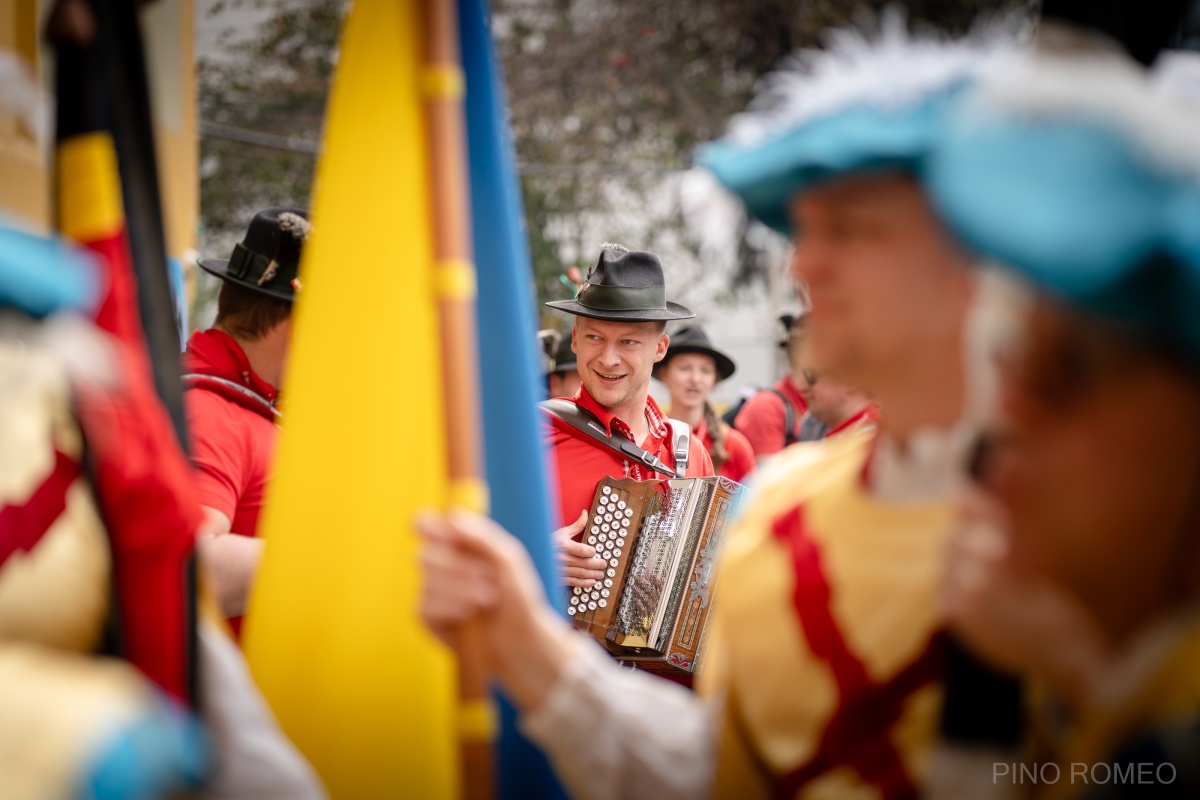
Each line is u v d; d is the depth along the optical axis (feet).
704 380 18.12
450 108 5.20
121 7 4.84
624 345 12.80
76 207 4.62
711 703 5.39
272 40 49.80
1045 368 4.02
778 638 5.01
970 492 4.31
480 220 6.02
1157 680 3.75
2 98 4.39
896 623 4.67
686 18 51.88
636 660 10.66
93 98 4.69
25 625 3.82
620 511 10.79
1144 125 3.73
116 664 4.02
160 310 4.86
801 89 4.83
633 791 5.28
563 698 5.12
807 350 4.96
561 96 52.31
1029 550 4.11
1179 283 3.57
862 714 4.67
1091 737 3.87
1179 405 3.91
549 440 12.68
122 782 3.11
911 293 4.62
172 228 17.16
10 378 3.84
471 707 4.94
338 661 5.67
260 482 9.44
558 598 6.18
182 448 4.86
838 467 5.26
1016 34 4.64
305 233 9.60
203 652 4.85
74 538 4.00
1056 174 3.71
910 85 4.48
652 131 52.03
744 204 5.21
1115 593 4.07
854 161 4.47
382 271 5.72
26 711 3.14
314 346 5.82
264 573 5.82
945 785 4.40
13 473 3.80
